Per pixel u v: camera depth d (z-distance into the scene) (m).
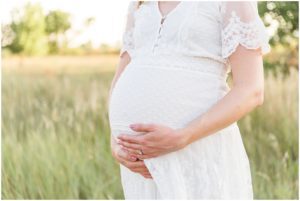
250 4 1.61
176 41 1.66
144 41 1.74
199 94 1.63
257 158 3.68
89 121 3.85
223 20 1.61
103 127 3.82
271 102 3.79
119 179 3.58
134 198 1.80
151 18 1.72
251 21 1.59
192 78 1.64
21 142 3.73
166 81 1.64
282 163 3.55
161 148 1.55
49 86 4.03
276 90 3.80
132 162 1.68
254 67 1.57
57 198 3.50
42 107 3.93
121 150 1.74
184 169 1.63
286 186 3.46
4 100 3.90
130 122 1.69
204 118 1.54
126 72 1.77
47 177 3.52
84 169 3.58
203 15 1.62
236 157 1.69
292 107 3.75
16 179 3.53
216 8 1.62
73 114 3.87
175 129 1.62
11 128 3.80
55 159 3.59
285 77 3.94
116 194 3.55
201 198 1.62
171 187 1.61
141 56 1.72
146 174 1.68
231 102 1.54
